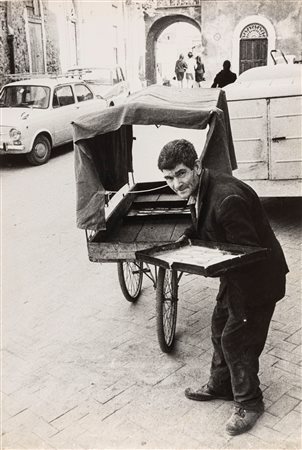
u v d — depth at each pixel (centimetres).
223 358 383
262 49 2066
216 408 391
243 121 711
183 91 571
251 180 730
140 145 913
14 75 1533
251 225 323
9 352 494
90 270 670
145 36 2880
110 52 2514
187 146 330
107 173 551
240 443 356
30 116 1273
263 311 347
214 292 575
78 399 418
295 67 850
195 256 335
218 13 2064
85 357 475
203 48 2109
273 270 341
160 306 442
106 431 379
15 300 602
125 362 461
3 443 376
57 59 2078
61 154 1417
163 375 437
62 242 773
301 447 348
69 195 1018
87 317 548
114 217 560
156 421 385
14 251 748
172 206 625
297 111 694
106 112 460
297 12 1998
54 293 612
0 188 1094
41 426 391
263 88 703
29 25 1883
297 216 799
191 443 360
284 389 406
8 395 429
